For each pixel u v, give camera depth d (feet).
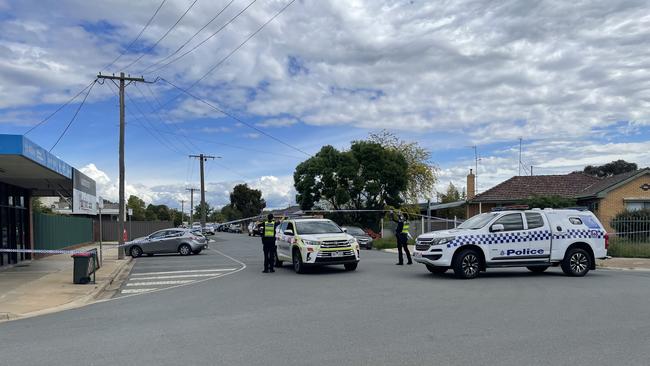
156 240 91.15
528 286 40.68
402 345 22.41
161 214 375.66
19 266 69.05
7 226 71.82
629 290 38.11
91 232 154.10
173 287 46.93
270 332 25.50
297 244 54.90
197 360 20.70
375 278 47.78
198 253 94.63
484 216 49.83
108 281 51.96
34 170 60.08
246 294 39.47
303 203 142.41
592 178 119.44
